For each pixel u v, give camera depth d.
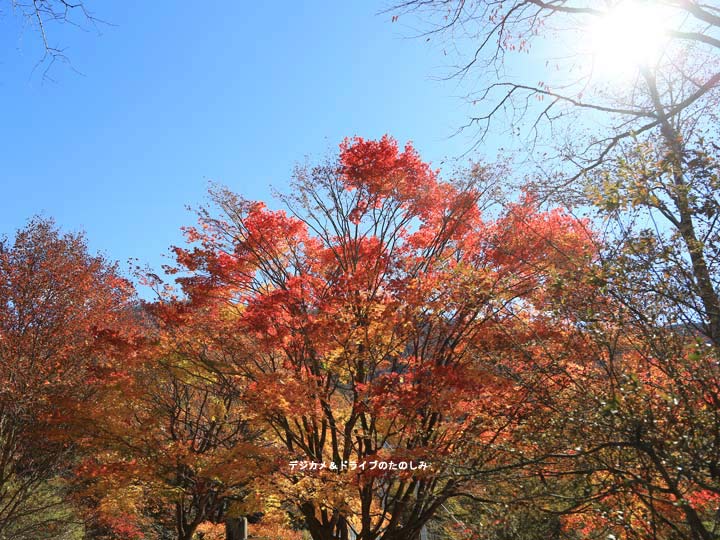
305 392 11.12
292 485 11.51
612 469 6.41
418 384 9.89
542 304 9.03
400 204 12.73
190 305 12.80
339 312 11.06
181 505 18.61
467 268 9.59
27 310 17.25
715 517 6.43
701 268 6.07
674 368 6.10
